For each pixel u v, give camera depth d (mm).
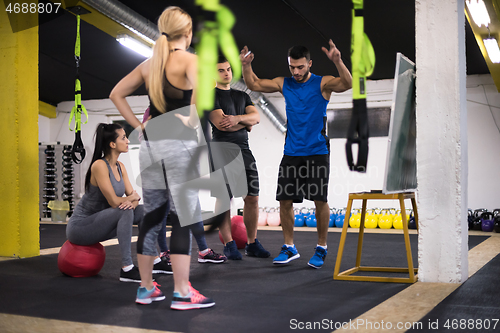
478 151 7328
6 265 3336
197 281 2648
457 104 2459
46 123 9711
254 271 3008
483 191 7277
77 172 9047
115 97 1957
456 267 2457
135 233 6148
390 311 1893
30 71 3828
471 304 1986
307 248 4395
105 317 1843
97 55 7191
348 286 2479
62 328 1692
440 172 2488
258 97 7688
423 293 2227
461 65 2527
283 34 6062
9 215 3730
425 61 2527
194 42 6270
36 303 2113
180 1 5406
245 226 3826
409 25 5516
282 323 1732
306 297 2203
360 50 6469
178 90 1881
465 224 2566
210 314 1879
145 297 2064
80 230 2820
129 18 5215
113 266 3295
